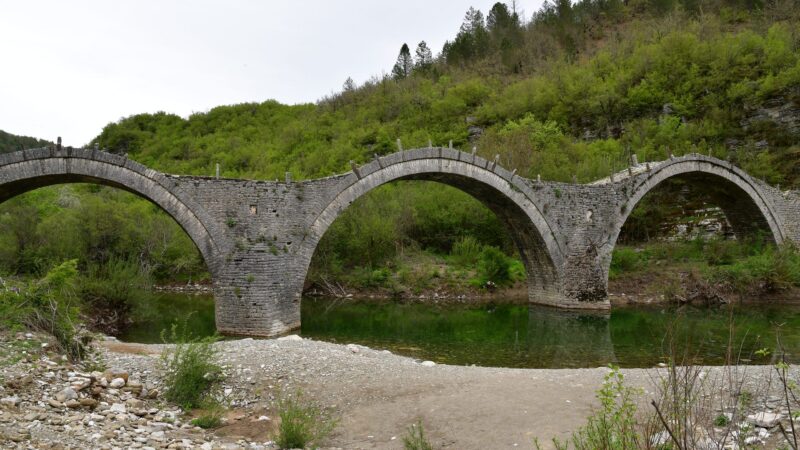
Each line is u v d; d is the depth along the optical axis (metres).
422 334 20.33
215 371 10.28
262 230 19.77
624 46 65.00
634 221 39.88
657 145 45.62
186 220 19.02
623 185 27.98
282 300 19.84
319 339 19.12
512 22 95.00
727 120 46.53
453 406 9.02
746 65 48.69
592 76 58.66
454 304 29.09
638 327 21.69
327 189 21.19
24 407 7.36
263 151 61.22
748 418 6.93
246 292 19.33
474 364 15.27
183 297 31.33
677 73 52.47
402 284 32.59
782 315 23.84
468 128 58.66
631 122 51.44
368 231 34.81
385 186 41.66
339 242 35.62
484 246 36.28
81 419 7.39
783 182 41.31
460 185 25.95
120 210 34.66
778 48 48.22
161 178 18.78
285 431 7.68
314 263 33.69
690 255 33.53
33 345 9.45
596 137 53.44
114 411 8.12
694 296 27.97
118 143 75.62
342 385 10.34
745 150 43.47
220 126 78.12
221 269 19.31
